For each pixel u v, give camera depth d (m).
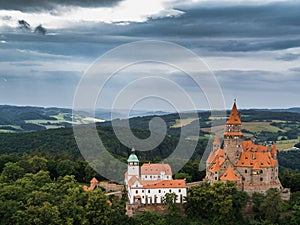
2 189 198.75
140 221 197.25
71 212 187.88
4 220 177.75
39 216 179.25
